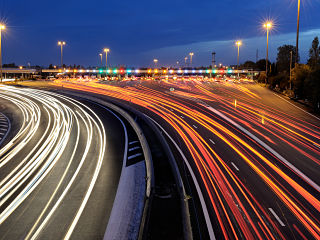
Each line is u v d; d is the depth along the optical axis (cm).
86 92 6119
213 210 1145
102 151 2023
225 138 2316
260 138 2323
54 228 1046
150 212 1054
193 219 1074
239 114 3469
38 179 1533
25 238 987
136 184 1435
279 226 1037
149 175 1411
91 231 1025
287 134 2458
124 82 9219
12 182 1501
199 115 3428
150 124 2519
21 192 1370
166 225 964
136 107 4100
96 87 7300
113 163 1761
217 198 1251
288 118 3177
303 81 4472
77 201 1260
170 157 1558
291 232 998
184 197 1152
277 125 2822
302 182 1444
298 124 2867
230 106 4116
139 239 881
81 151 2041
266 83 7300
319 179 1485
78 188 1402
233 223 1052
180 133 2489
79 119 3291
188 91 6269
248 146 2089
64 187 1418
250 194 1297
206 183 1412
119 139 2345
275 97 4969
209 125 2841
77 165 1744
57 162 1812
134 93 5956
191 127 2747
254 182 1434
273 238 962
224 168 1627
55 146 2195
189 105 4269
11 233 1018
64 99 5041
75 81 9544
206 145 2105
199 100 4806
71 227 1051
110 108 4059
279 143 2175
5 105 4419
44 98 5169
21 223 1084
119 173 1591
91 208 1194
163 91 6328
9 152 2067
